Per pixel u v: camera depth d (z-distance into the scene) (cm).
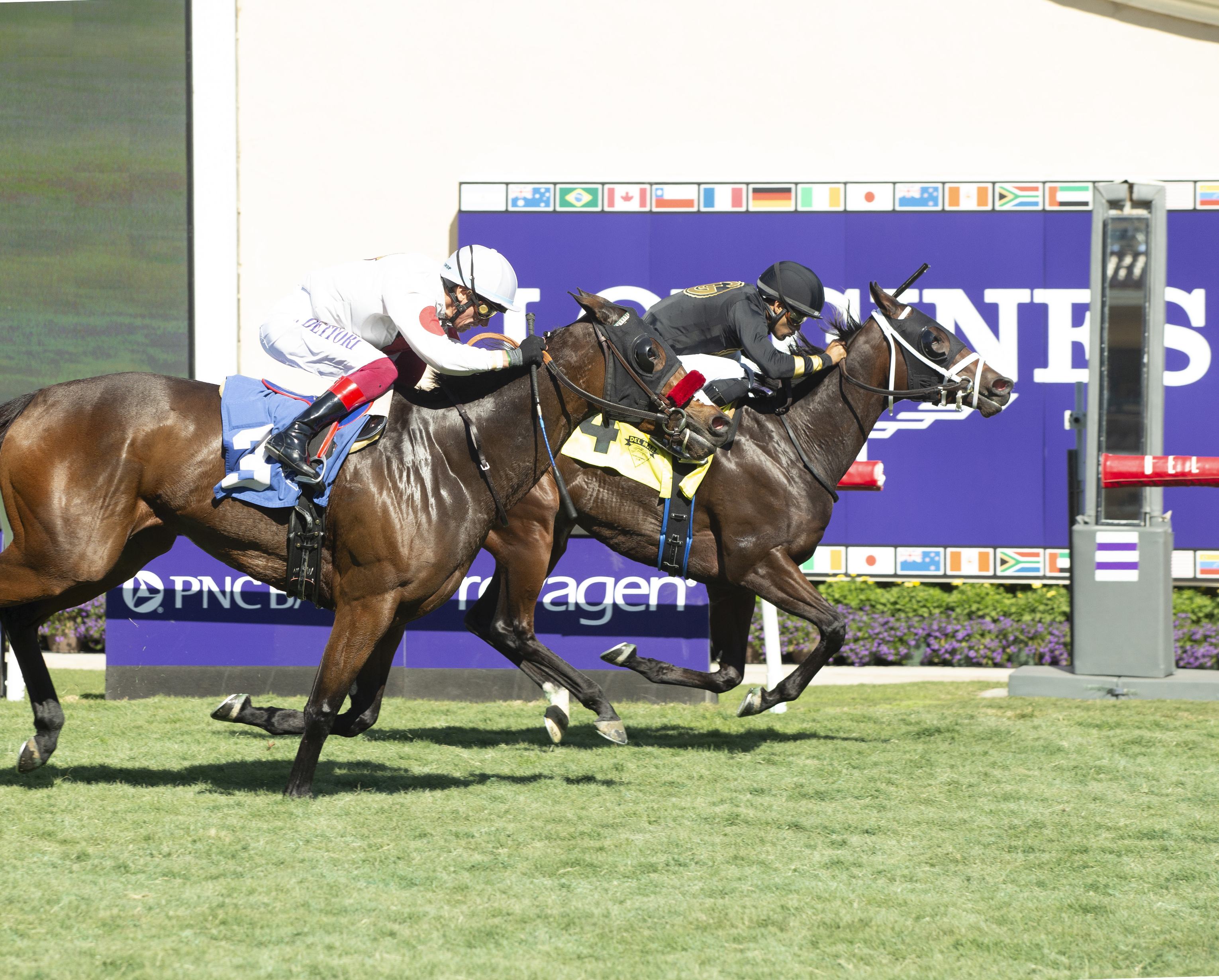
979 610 1423
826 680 1288
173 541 723
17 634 698
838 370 871
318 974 461
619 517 854
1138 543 1123
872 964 484
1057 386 1481
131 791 711
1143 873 598
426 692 1111
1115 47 1538
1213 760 835
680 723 986
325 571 688
